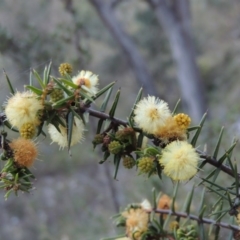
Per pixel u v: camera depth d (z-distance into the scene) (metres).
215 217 1.26
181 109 6.88
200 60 8.52
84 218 4.61
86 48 3.24
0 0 5.04
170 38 5.79
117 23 5.68
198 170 0.99
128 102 7.64
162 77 8.53
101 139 0.95
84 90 0.91
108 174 2.98
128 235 1.15
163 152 0.88
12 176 0.90
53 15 4.97
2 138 0.89
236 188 1.00
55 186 5.89
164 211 1.21
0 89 1.16
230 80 7.76
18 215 5.77
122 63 8.12
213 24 9.05
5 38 2.84
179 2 5.70
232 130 2.67
